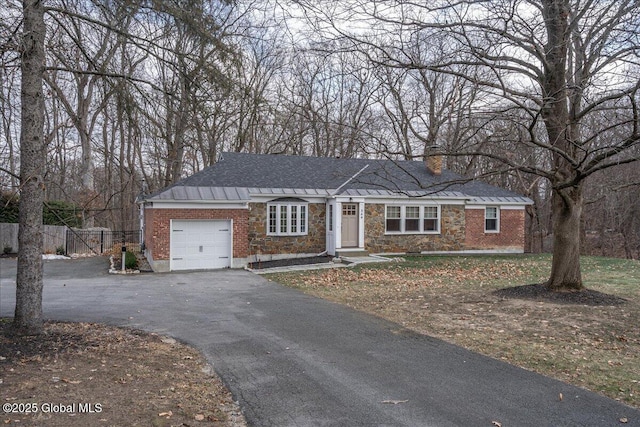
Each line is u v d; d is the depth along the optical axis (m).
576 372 6.41
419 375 6.32
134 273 17.73
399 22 9.00
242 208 19.38
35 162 7.63
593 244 36.88
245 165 23.17
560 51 10.44
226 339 8.23
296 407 5.23
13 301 11.59
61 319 9.55
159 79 10.85
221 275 17.28
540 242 32.94
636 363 6.76
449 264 20.08
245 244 19.45
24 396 5.12
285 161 24.44
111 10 7.66
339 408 5.20
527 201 26.39
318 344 7.90
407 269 18.50
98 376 5.94
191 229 18.78
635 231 32.66
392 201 23.94
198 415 4.92
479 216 25.81
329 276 16.66
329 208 22.84
